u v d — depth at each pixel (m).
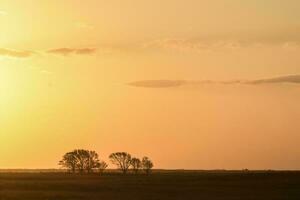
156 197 86.75
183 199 83.38
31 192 98.00
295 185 118.62
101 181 137.00
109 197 87.06
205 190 103.31
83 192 98.56
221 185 119.44
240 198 85.44
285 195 91.56
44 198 86.56
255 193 96.12
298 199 84.75
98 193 95.69
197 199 83.62
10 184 118.31
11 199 85.44
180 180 141.88
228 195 91.06
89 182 131.00
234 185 119.69
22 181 136.12
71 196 89.44
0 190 103.12
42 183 123.06
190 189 105.94
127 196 89.00
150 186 115.50
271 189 107.25
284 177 139.50
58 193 95.50
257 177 141.75
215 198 85.19
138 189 106.19
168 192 97.75
